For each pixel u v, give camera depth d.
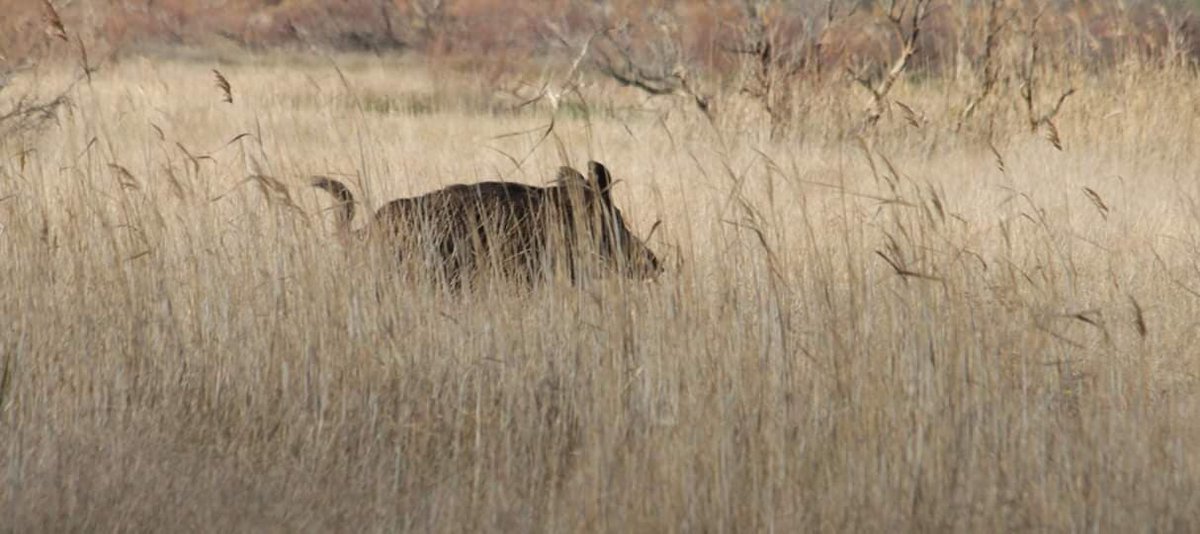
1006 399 12.61
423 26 59.38
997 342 13.30
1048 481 11.43
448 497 11.52
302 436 12.82
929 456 11.67
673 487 11.09
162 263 14.41
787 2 39.75
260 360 13.77
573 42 48.75
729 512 10.98
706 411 12.17
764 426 12.30
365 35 60.38
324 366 13.52
